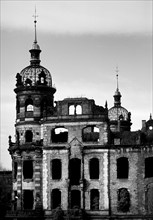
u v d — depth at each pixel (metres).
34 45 122.19
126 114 147.88
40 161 112.94
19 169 113.75
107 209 108.88
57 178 112.44
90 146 110.44
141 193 109.38
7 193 132.00
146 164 111.19
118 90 151.88
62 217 107.19
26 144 114.88
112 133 113.94
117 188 109.62
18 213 109.94
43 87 117.69
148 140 112.88
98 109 111.88
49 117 112.38
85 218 108.88
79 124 111.25
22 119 116.94
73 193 112.19
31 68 120.19
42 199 111.50
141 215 108.50
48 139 112.00
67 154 110.81
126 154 110.25
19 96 118.06
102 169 110.06
